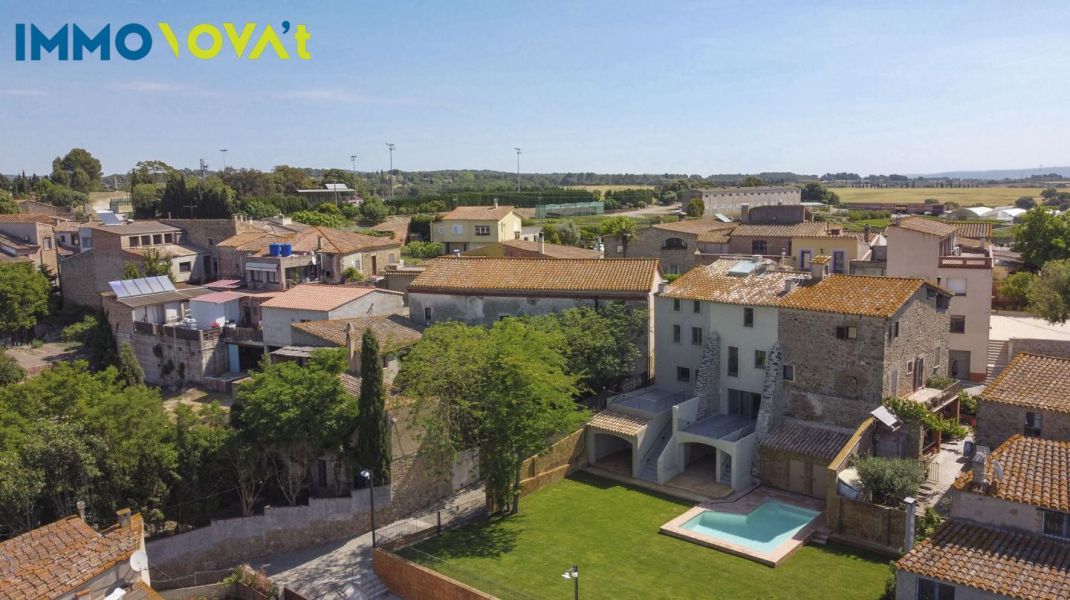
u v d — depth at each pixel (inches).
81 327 3073.3
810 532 1556.3
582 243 4938.5
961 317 2246.6
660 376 2196.1
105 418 1542.8
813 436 1790.1
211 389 2576.3
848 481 1555.1
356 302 2482.8
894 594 1194.0
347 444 1704.0
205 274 3698.3
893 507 1491.1
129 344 2743.6
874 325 1726.1
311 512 1622.8
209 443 1630.2
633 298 2204.7
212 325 2778.1
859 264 2751.0
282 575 1512.1
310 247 3319.4
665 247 3860.7
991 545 1080.8
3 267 3297.2
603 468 1967.3
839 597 1314.0
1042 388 1497.3
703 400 1975.9
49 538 1139.3
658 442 1959.9
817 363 1827.0
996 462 1147.9
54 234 4101.9
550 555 1509.6
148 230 3629.4
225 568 1563.7
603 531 1611.7
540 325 2087.8
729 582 1382.9
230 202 5049.2
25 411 1644.9
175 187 5108.3
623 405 2015.3
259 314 2839.6
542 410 1670.8
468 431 1759.4
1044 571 1011.3
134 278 3144.7
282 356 2105.1
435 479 1784.0
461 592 1354.6
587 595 1352.1
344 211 6072.8
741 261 2220.7
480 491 1845.5
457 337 1823.3
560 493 1823.3
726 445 1795.0
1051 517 1077.8
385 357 2055.9
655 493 1804.9
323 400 1652.3
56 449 1444.4
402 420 1713.8
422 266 3164.4
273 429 1603.1
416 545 1563.7
